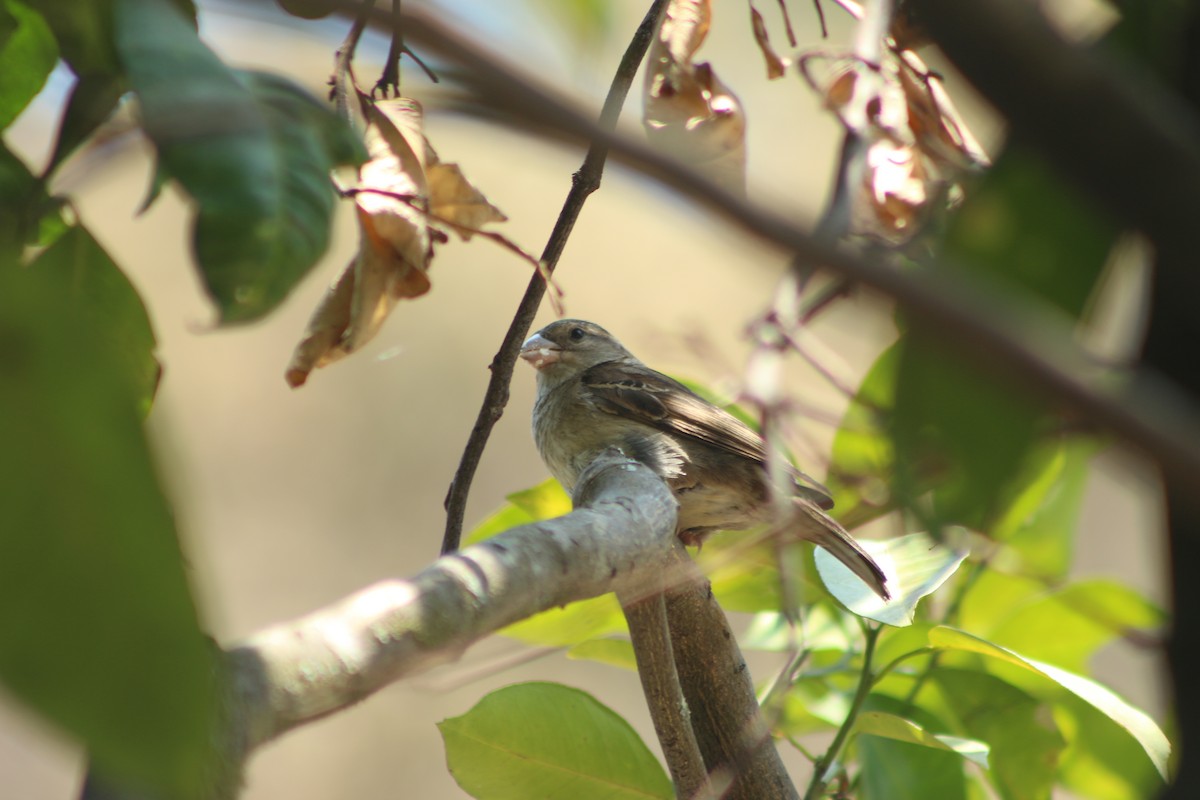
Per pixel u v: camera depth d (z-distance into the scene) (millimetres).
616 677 17391
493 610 3572
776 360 2947
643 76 5879
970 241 3025
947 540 2838
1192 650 3020
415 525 18781
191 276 18688
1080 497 7500
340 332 5215
